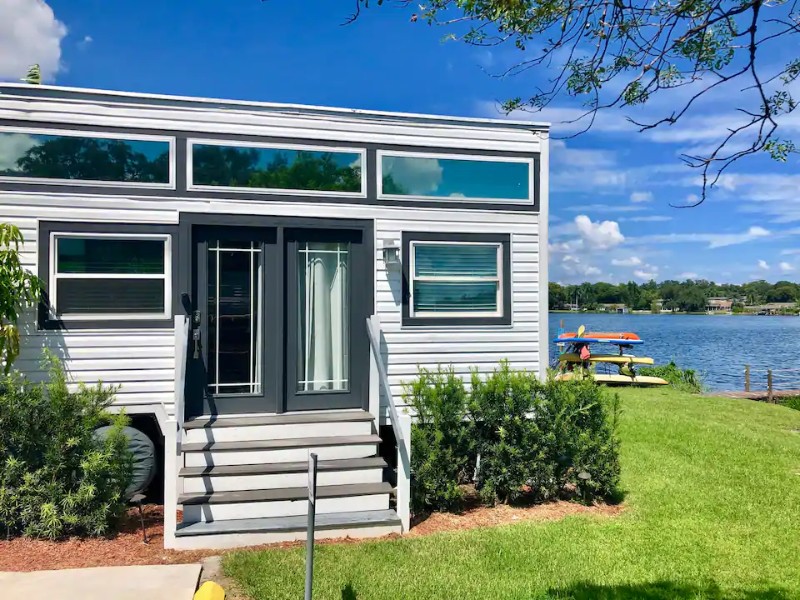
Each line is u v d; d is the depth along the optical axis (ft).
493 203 25.61
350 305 24.32
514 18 12.34
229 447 20.97
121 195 22.17
